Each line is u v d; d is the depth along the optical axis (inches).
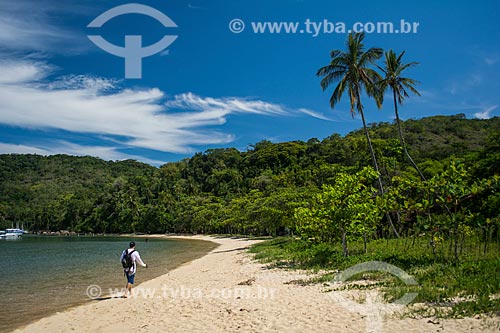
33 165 6781.5
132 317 413.1
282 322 338.6
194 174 5093.5
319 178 2452.0
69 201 4872.0
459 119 3909.9
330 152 3654.0
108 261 1177.4
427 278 434.9
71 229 4704.7
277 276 613.3
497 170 1009.5
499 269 426.0
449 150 2407.7
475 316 299.1
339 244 858.8
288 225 1227.9
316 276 572.7
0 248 2053.4
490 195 692.1
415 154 2444.6
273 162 4345.5
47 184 6048.2
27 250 1850.4
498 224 647.1
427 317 311.0
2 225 4963.1
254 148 5570.9
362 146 1877.5
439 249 623.2
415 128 3570.4
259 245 1467.8
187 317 386.0
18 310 503.8
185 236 3474.4
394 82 1170.0
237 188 4062.5
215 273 748.6
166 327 356.5
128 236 3922.2
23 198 5497.1
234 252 1310.3
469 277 408.8
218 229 3230.8
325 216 664.4
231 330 328.8
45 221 4987.7
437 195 553.6
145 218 4050.2
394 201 610.9
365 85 1170.6
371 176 692.1
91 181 6333.7
